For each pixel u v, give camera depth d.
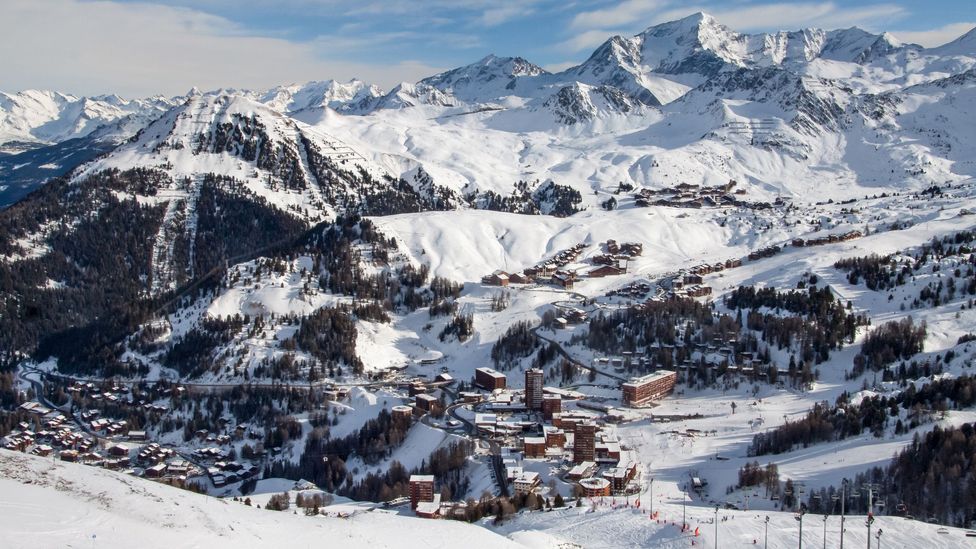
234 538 163.50
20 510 149.38
